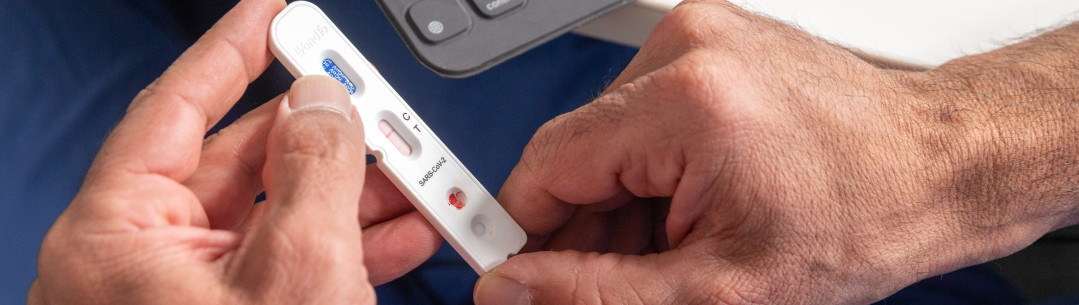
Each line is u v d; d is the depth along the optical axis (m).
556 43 0.47
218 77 0.38
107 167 0.37
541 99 0.48
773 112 0.37
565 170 0.39
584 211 0.42
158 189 0.36
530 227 0.41
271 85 0.46
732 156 0.37
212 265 0.36
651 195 0.39
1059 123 0.39
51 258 0.36
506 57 0.39
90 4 0.45
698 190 0.37
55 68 0.44
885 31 0.40
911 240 0.38
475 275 0.47
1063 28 0.41
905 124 0.38
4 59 0.44
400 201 0.42
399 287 0.46
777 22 0.39
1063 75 0.40
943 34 0.41
